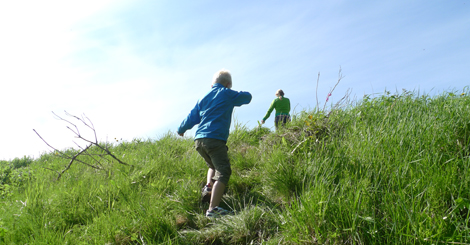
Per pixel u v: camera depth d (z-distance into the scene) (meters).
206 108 3.11
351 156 2.79
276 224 2.45
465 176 2.09
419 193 2.10
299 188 2.82
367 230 1.96
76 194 3.27
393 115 3.41
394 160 2.55
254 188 3.21
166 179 3.56
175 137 5.82
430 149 2.52
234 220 2.53
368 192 2.22
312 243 2.05
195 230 2.58
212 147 2.88
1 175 4.58
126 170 4.11
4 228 2.50
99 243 2.42
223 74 3.31
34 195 3.39
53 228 2.74
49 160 6.21
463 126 2.67
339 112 3.87
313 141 3.42
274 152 3.45
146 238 2.42
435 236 1.76
